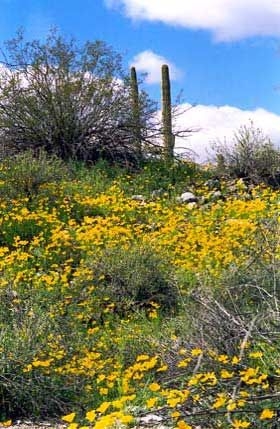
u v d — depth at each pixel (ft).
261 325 16.38
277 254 23.03
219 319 17.03
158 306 24.73
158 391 16.44
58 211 39.42
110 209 40.19
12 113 53.42
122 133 54.65
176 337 19.16
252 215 37.04
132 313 24.97
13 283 26.32
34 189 41.27
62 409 17.84
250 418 13.10
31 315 21.25
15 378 18.03
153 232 34.78
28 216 36.11
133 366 17.79
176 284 24.90
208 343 16.79
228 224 35.53
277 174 51.39
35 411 17.80
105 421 12.54
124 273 26.53
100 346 20.66
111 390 18.04
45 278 27.12
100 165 51.67
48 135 53.42
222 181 49.65
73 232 34.99
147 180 49.01
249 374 13.55
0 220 35.94
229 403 12.91
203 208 42.06
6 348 18.84
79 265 30.50
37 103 53.31
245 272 20.74
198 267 27.91
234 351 16.12
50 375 18.57
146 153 55.06
